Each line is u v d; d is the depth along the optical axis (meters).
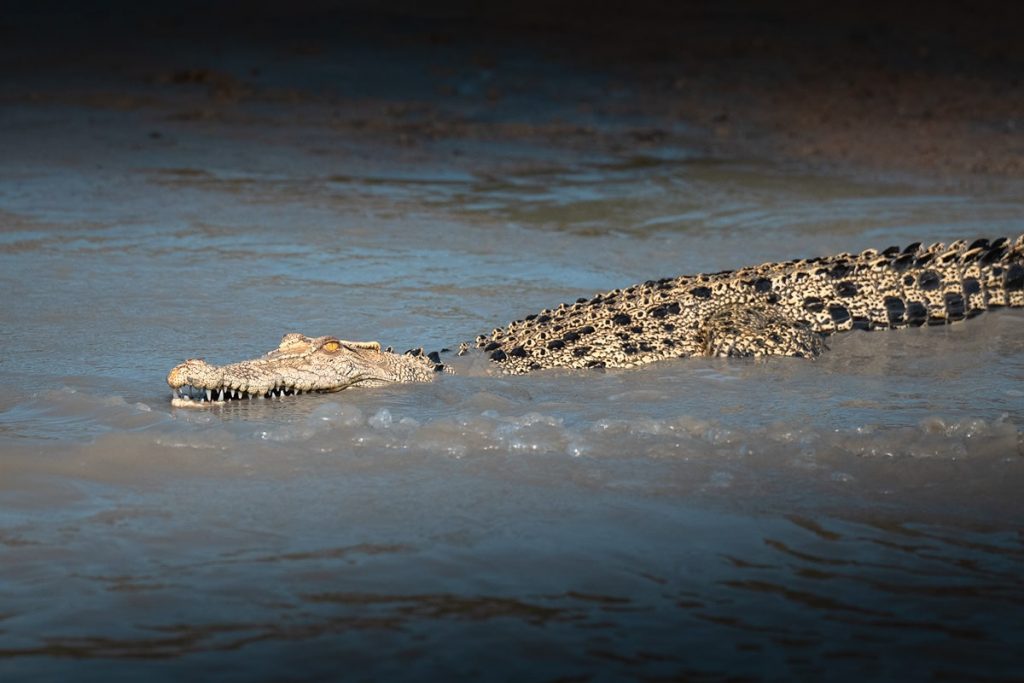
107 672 14.33
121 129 63.03
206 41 89.56
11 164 53.59
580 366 28.78
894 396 25.78
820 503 19.41
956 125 69.44
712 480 20.39
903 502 19.45
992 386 26.48
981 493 19.80
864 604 16.02
